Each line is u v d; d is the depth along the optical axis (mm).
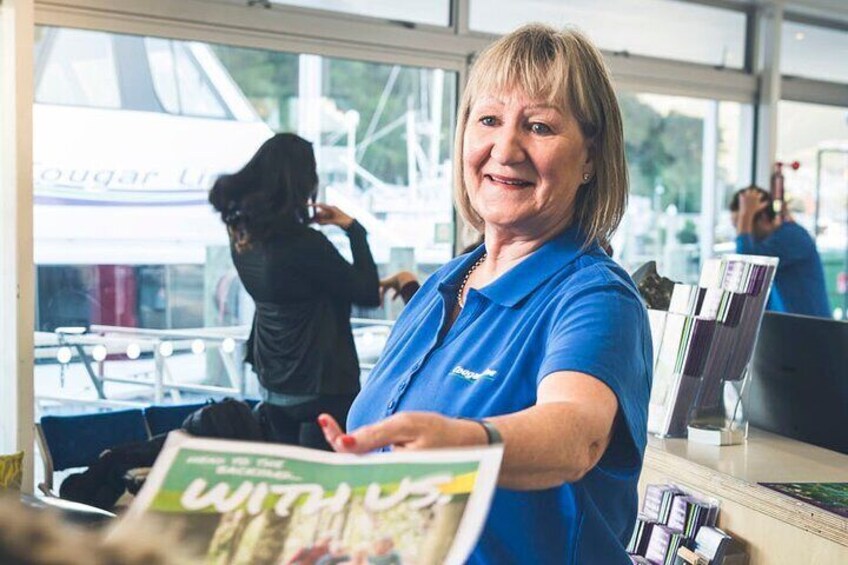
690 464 1748
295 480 593
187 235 3531
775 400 2062
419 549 541
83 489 2371
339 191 3809
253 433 2740
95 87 3303
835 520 1422
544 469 744
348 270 3010
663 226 4691
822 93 5156
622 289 985
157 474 585
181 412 2805
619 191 1102
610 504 1021
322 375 2994
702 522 1665
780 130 5074
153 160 3438
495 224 1101
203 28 3406
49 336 3316
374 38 3738
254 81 3584
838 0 4922
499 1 4062
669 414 1949
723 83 4754
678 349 1925
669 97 4617
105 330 3416
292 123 3684
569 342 912
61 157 3275
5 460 2111
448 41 3898
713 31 4746
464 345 1089
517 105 1064
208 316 3602
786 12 4961
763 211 4473
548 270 1063
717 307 1898
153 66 3391
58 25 3168
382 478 592
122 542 458
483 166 1110
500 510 977
